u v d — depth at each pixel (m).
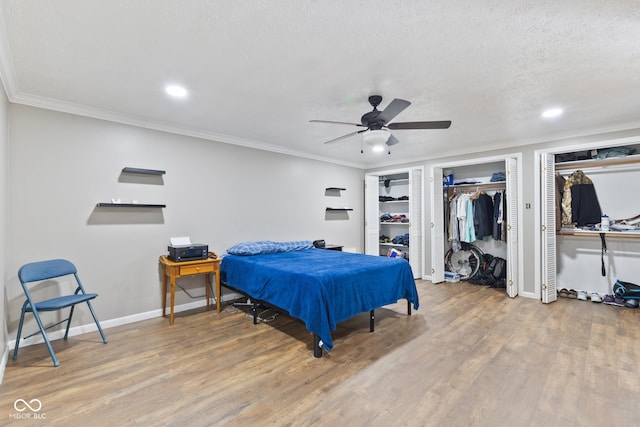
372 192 6.27
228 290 4.13
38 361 2.38
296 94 2.65
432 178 5.17
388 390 2.00
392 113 2.37
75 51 1.97
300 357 2.46
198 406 1.83
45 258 2.79
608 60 2.05
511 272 4.19
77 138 2.97
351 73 2.26
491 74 2.26
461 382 2.08
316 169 5.36
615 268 4.04
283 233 4.83
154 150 3.48
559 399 1.88
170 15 1.61
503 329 3.02
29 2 1.49
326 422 1.69
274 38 1.82
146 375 2.18
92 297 2.64
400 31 1.74
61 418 1.71
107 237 3.14
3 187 2.37
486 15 1.59
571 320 3.26
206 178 3.92
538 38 1.81
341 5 1.52
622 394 1.92
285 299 2.79
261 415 1.75
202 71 2.25
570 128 3.65
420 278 5.43
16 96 2.61
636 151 3.82
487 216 4.89
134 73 2.28
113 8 1.55
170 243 3.59
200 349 2.61
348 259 3.56
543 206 3.99
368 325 3.16
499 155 4.45
